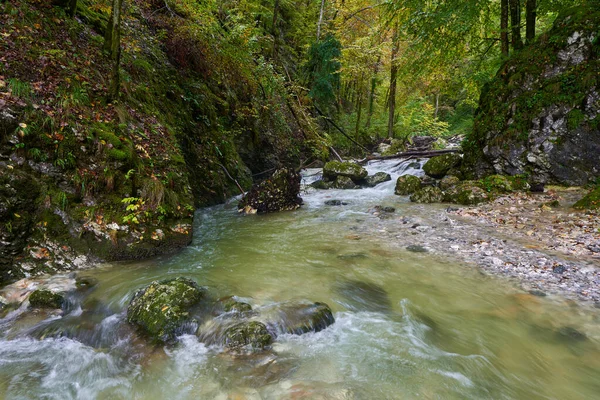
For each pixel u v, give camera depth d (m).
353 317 3.67
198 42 10.16
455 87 15.98
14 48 4.91
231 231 6.99
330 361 2.94
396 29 15.70
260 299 3.92
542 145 9.19
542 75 9.56
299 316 3.46
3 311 3.54
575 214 7.07
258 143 13.13
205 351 3.04
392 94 22.31
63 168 4.67
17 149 4.28
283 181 9.11
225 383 2.67
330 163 13.30
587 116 8.66
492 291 4.21
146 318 3.35
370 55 18.39
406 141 22.62
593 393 2.61
